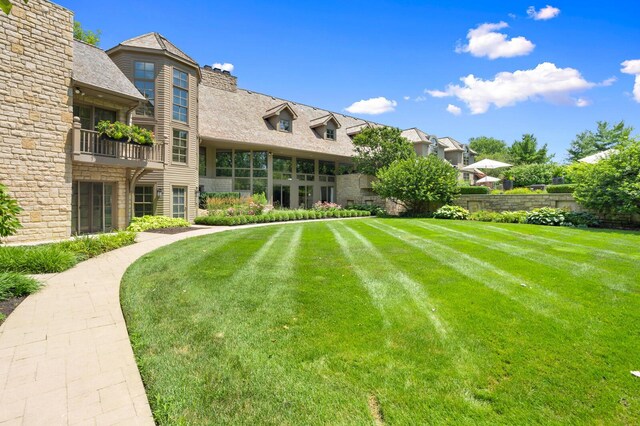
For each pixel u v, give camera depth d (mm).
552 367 2727
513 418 2146
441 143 33500
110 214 12594
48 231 10000
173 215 16172
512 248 8086
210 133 18312
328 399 2354
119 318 3971
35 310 4211
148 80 15305
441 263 6469
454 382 2535
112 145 11734
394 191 20406
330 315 3855
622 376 2594
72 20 10594
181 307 4188
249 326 3590
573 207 14789
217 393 2422
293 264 6484
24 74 9531
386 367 2754
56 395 2416
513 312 3871
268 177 21516
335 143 25984
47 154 10000
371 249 8109
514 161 49000
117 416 2201
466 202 19219
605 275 5469
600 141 42594
